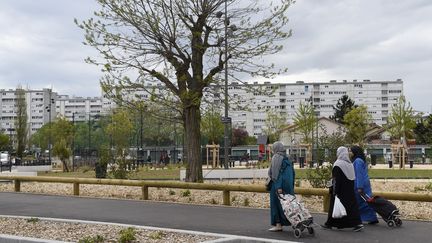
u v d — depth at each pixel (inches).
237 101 680.4
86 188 780.0
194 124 680.4
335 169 385.1
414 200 448.5
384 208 405.4
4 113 5359.3
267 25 636.7
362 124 2412.6
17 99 2883.9
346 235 367.9
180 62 656.4
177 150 2143.2
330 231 383.6
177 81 658.2
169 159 1971.0
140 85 641.0
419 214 479.2
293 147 2256.4
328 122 2738.7
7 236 350.0
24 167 1507.1
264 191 530.3
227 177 1060.5
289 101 5044.3
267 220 445.4
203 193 653.3
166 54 646.5
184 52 660.1
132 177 980.6
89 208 548.1
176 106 660.1
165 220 452.4
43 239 338.3
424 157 2150.6
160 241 339.6
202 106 714.2
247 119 4827.8
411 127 2384.4
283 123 2861.7
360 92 5142.7
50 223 420.8
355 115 2453.2
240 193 645.3
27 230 387.5
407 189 717.9
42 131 3267.7
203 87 661.9
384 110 5157.5
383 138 3326.8
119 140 1326.3
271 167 377.4
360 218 388.8
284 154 379.6
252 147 2992.1
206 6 642.8
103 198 648.4
